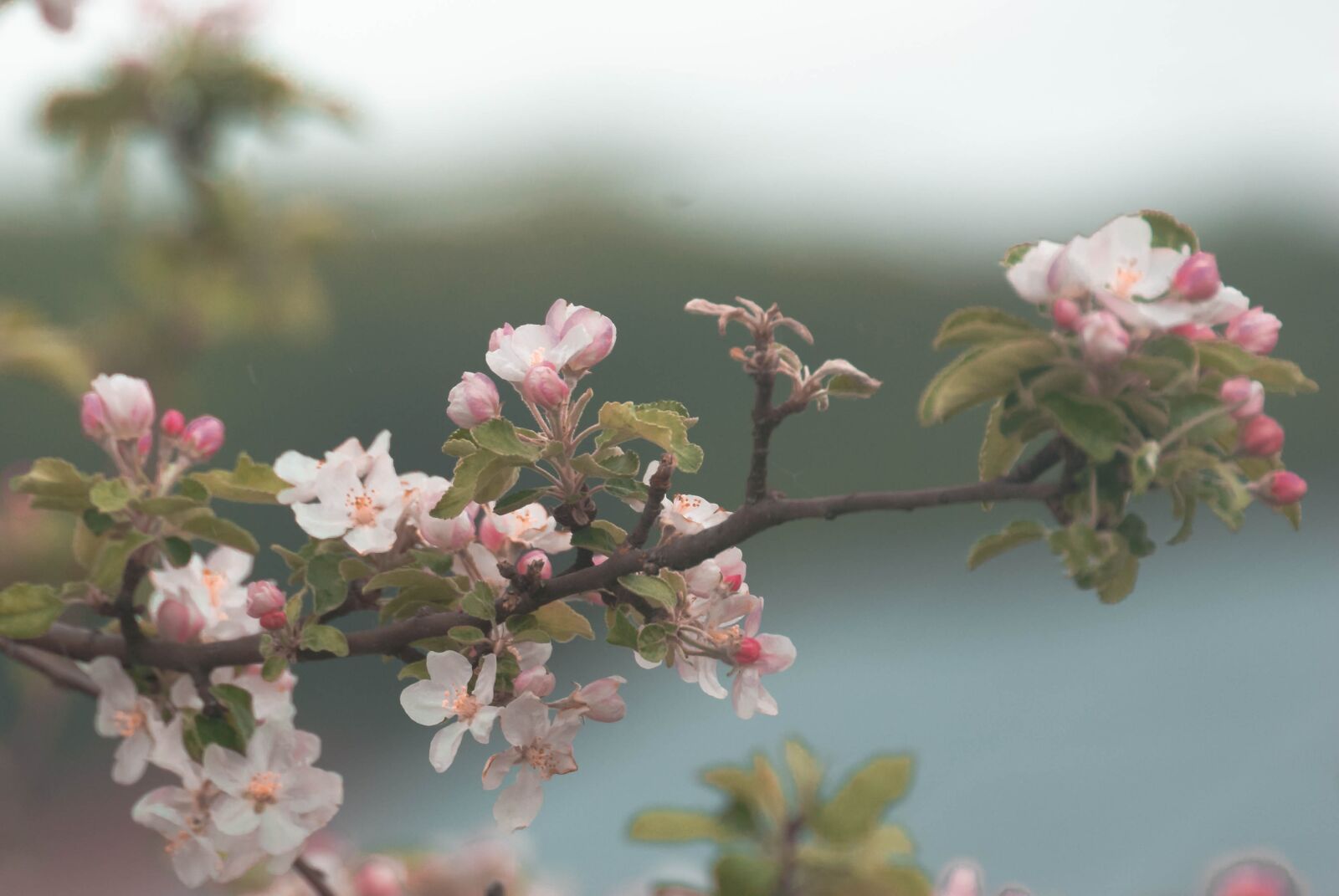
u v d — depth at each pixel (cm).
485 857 227
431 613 207
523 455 202
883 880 203
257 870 221
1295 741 763
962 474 981
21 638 211
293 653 206
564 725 203
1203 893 205
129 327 358
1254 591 1020
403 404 884
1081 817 702
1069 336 201
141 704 212
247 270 355
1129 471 200
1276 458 203
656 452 439
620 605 205
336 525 207
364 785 760
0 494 302
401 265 891
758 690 205
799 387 202
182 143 338
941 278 1011
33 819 422
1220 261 1167
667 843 204
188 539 211
